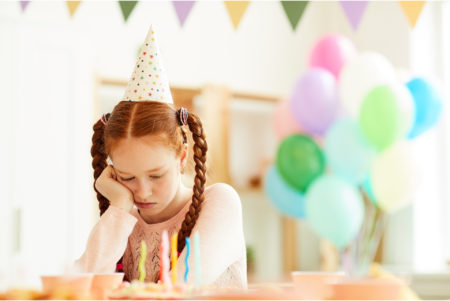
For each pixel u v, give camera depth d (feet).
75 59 11.27
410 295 2.63
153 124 3.92
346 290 2.56
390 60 13.48
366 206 11.11
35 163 10.86
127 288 2.63
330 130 9.90
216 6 13.93
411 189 9.51
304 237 14.78
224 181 12.58
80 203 11.09
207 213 4.20
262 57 14.33
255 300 2.45
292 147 10.00
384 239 12.82
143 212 4.41
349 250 10.94
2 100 10.73
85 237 11.07
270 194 10.53
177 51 13.32
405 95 9.27
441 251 12.61
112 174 4.18
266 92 14.28
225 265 4.13
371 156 9.48
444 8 13.19
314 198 9.57
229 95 13.10
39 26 11.07
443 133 12.78
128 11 6.18
